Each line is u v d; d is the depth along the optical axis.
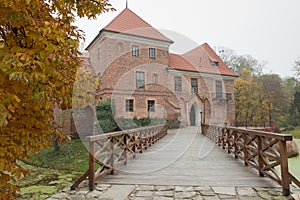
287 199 2.36
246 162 3.93
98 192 2.68
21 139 1.61
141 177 3.26
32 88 1.44
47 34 1.54
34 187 3.42
